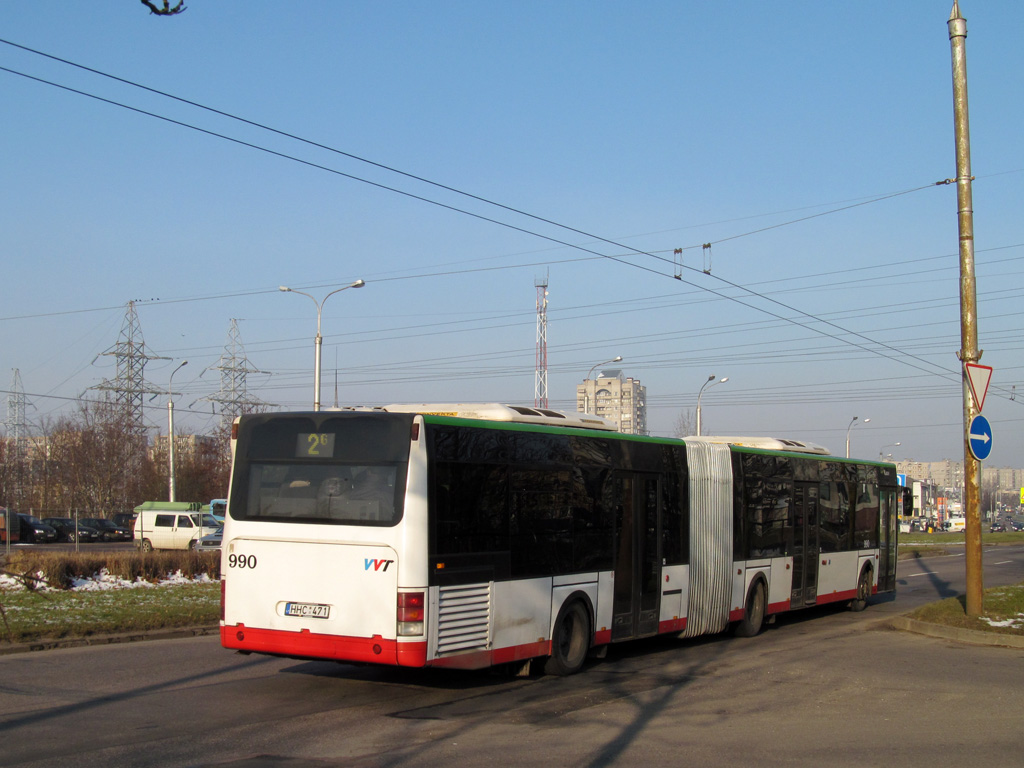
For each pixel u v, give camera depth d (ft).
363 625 31.48
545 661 38.47
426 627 31.19
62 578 65.98
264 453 34.17
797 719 30.96
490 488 34.71
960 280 53.72
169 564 74.23
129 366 217.15
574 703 33.09
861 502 68.59
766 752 26.45
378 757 25.09
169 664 40.11
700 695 35.09
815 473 61.87
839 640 52.01
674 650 48.11
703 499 49.44
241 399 227.81
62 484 182.80
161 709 30.89
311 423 33.58
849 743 27.68
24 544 160.04
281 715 30.27
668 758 25.59
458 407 37.86
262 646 33.01
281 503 33.42
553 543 37.91
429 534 31.71
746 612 53.06
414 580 31.17
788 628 58.80
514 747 26.48
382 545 31.50
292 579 32.78
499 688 35.83
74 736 26.78
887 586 72.28
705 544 49.34
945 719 31.22
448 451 32.99
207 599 61.05
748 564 53.26
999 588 67.00
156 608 55.36
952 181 56.03
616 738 27.84
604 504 41.52
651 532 44.96
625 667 41.88
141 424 204.33
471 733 28.14
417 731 28.27
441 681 37.09
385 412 32.76
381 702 32.71
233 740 26.68
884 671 41.04
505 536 35.22
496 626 34.42
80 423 198.29
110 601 57.67
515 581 35.55
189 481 206.08
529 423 37.86
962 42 53.31
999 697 35.17
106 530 172.76
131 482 199.00
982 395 53.31
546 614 37.24
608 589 41.45
